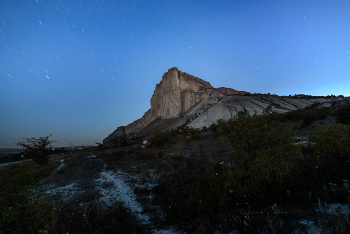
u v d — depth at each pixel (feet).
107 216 13.21
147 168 28.91
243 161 16.60
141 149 59.77
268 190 13.62
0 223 9.87
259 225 9.57
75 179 25.13
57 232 10.76
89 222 12.05
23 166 13.01
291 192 12.48
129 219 12.76
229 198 12.74
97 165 35.17
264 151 14.98
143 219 13.00
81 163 39.27
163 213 13.78
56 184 22.95
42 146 36.83
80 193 19.29
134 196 17.80
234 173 14.47
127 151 53.21
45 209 12.14
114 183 22.58
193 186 14.60
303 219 9.43
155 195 17.56
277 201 11.99
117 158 42.42
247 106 262.47
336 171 14.32
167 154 42.98
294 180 13.98
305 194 11.76
